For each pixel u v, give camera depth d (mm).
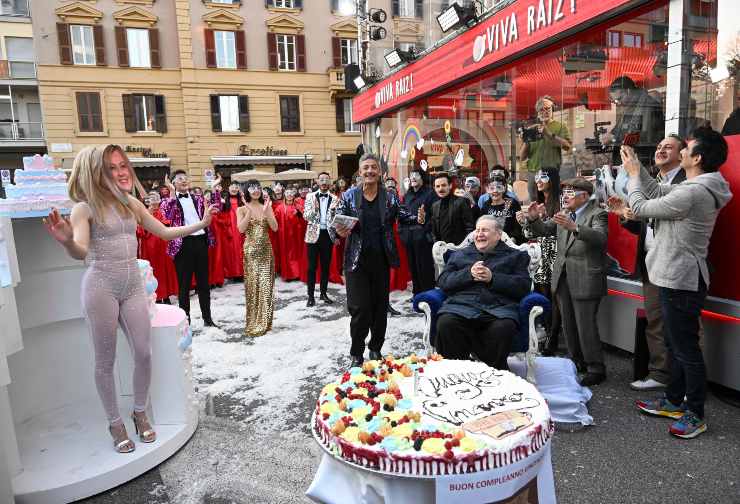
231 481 2592
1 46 22141
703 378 2830
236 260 8227
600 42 5246
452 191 5465
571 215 4062
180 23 20000
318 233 6348
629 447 2801
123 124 20250
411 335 4965
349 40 22078
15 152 22203
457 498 1643
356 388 2227
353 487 1822
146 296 2857
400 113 9391
